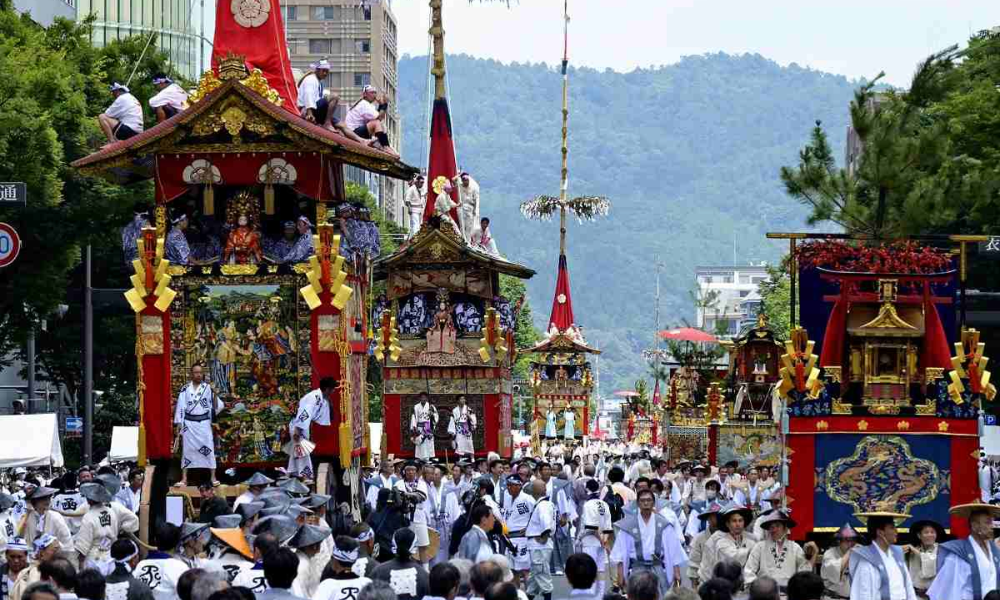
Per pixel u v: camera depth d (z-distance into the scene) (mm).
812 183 32688
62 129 51094
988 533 21828
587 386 88062
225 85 33219
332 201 35438
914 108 33594
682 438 64375
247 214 34938
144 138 33688
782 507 28719
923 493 28672
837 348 28797
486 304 57531
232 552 21344
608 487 36438
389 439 56781
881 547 21828
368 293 38969
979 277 59969
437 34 60312
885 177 31781
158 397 33875
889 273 28891
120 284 68062
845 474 28625
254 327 34719
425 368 56844
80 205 51406
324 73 35594
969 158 46438
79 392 70625
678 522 31500
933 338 28859
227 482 34938
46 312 53906
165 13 102875
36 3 80438
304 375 34688
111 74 61875
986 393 28703
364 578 19141
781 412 29188
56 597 15031
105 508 26406
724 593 16422
